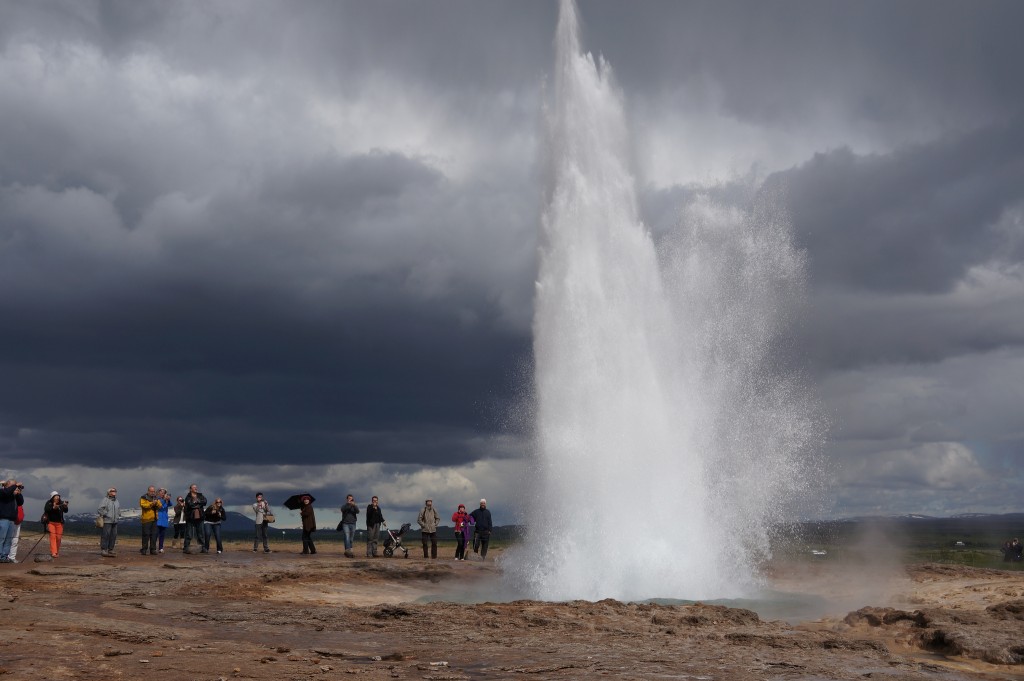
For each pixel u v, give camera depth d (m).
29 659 11.85
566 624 17.06
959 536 150.75
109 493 34.00
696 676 11.73
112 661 11.98
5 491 30.45
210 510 38.38
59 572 26.84
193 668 11.62
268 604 21.81
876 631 17.39
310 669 11.83
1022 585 23.70
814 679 11.68
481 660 13.04
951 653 15.17
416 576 30.03
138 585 24.53
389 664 12.62
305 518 41.09
